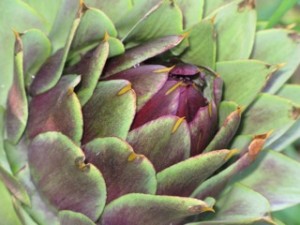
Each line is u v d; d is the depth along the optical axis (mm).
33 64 320
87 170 285
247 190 323
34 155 303
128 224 299
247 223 312
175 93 302
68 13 312
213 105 306
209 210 296
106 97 294
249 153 303
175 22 310
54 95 307
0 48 321
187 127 294
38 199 309
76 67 311
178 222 304
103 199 294
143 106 300
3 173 300
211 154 289
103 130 295
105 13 323
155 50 301
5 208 303
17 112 306
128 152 284
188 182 297
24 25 323
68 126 293
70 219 299
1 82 321
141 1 307
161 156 297
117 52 306
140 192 295
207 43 319
